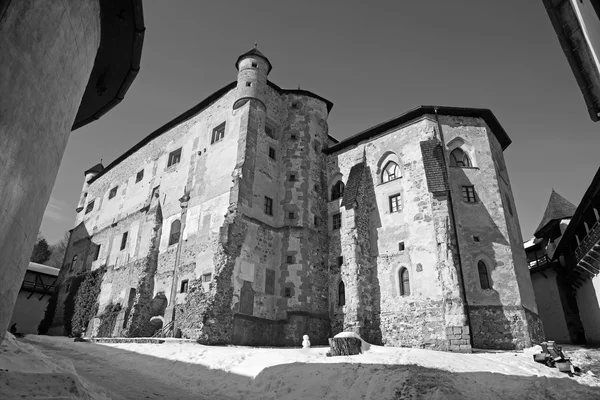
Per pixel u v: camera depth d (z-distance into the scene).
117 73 11.28
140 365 15.74
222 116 28.48
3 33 5.12
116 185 38.22
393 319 22.00
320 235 26.34
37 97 6.34
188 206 27.19
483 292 20.70
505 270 21.19
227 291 21.22
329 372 12.52
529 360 15.03
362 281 23.05
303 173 27.27
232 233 22.48
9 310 6.82
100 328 27.92
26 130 6.15
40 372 8.06
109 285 31.22
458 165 24.11
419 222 22.84
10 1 5.08
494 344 19.64
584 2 6.75
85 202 43.12
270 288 23.95
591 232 23.70
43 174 7.26
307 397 11.34
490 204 22.73
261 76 28.11
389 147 25.98
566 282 31.44
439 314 20.44
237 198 23.55
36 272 43.22
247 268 22.84
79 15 7.43
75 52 7.61
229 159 25.86
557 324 31.89
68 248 41.34
